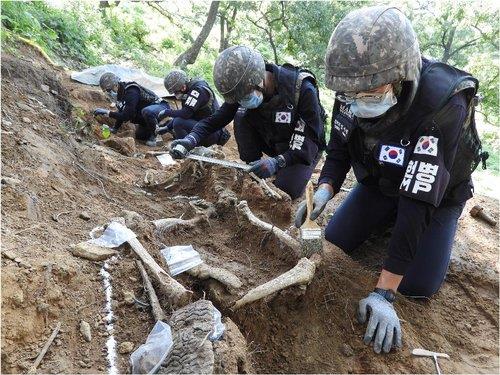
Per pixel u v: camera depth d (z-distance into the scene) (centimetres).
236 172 350
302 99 317
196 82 500
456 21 1020
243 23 1288
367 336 214
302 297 230
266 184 337
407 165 214
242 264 263
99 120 575
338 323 229
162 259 222
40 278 171
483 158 256
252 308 218
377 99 197
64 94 518
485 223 370
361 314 224
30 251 181
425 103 202
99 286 186
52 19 772
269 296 223
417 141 208
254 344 214
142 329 176
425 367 211
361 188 292
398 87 198
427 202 200
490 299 280
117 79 605
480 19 1002
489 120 1076
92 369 155
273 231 272
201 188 360
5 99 359
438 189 200
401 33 190
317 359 213
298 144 323
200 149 376
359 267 284
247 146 379
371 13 196
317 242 251
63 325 167
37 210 222
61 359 155
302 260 234
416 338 230
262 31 1260
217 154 382
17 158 262
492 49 1049
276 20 1003
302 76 318
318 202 252
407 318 245
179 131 500
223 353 159
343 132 242
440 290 282
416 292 262
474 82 208
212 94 502
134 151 484
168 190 362
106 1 1123
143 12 1306
